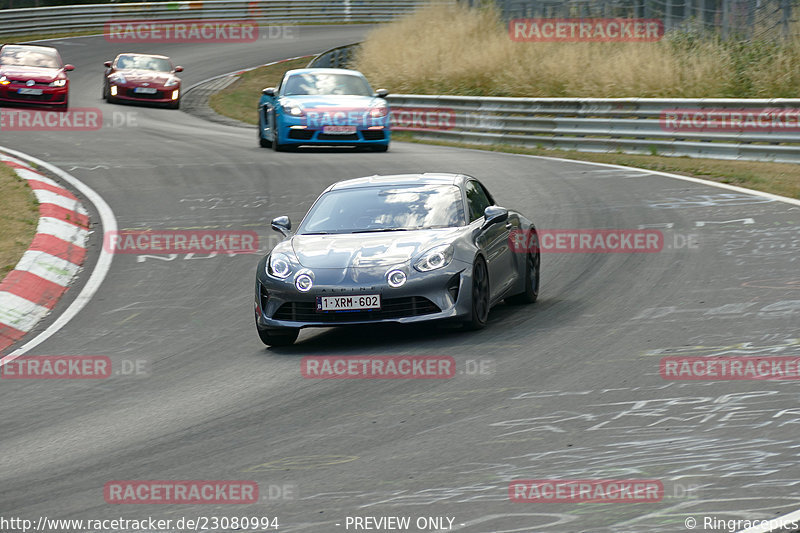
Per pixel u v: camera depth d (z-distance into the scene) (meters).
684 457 18.67
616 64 92.12
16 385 28.27
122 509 17.91
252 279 40.34
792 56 82.06
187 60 147.38
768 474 17.56
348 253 30.28
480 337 29.56
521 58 106.31
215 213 53.00
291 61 145.00
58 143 77.56
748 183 55.50
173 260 43.94
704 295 32.44
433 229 31.45
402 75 114.50
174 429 22.89
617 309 31.75
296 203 54.50
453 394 23.91
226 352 30.50
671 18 102.62
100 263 44.03
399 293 29.20
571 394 23.16
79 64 140.38
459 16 125.94
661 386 23.20
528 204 52.59
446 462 19.22
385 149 76.50
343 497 17.72
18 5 172.50
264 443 21.28
